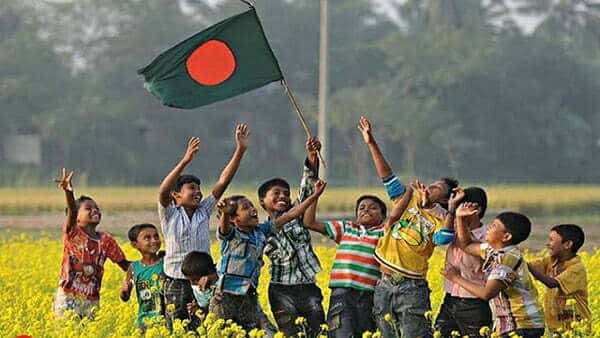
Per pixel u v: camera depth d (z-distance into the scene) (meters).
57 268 49.00
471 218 28.08
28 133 165.38
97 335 29.55
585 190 144.25
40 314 32.97
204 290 29.39
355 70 172.38
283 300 30.20
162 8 173.00
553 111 167.00
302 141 168.25
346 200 120.94
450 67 163.75
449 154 164.25
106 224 91.81
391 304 29.06
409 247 28.92
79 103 165.88
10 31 174.88
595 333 28.30
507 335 27.58
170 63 30.42
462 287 28.23
